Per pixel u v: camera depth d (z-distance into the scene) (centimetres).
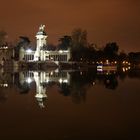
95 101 6244
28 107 5488
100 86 9662
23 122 4250
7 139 3472
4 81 11706
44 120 4372
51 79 12862
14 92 7925
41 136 3572
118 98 6738
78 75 16025
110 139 3441
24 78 13550
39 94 7475
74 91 8156
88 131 3756
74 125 4069
